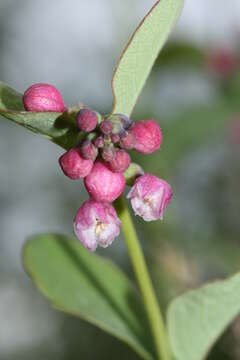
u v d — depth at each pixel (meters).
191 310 0.15
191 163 0.29
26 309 0.32
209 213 0.28
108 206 0.14
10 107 0.14
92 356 0.27
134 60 0.14
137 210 0.14
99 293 0.16
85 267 0.16
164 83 0.31
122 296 0.16
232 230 0.27
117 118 0.14
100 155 0.14
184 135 0.27
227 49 0.30
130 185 0.14
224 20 0.32
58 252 0.17
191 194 0.29
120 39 0.29
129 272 0.28
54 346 0.29
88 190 0.14
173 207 0.25
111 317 0.16
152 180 0.14
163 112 0.28
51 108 0.14
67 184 0.32
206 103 0.28
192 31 0.32
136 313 0.16
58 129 0.14
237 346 0.21
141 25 0.14
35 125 0.14
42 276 0.16
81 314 0.16
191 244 0.24
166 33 0.14
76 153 0.13
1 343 0.32
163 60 0.30
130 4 0.29
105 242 0.14
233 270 0.23
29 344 0.31
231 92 0.29
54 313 0.31
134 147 0.14
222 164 0.29
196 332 0.15
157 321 0.15
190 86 0.31
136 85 0.14
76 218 0.14
